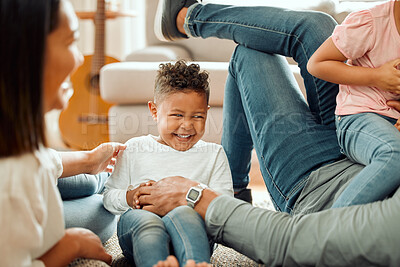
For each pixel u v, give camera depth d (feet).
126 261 3.60
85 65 9.86
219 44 9.37
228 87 4.60
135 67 7.68
